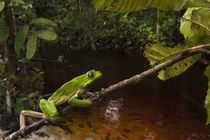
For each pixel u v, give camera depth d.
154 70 1.05
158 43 1.27
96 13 11.48
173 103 5.45
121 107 5.27
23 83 5.37
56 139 3.97
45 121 1.33
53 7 10.97
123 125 4.47
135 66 8.58
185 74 7.43
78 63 8.95
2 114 4.75
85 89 1.71
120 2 0.97
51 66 8.44
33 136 4.02
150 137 4.02
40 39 11.52
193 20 1.21
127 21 11.44
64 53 10.62
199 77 7.15
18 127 4.39
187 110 5.08
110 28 12.12
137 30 11.38
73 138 3.99
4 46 4.52
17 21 6.09
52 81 6.77
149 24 11.66
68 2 11.88
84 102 1.27
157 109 5.13
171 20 10.87
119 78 7.20
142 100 5.63
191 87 6.41
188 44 1.23
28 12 5.57
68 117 4.77
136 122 4.59
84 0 11.52
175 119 4.71
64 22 11.33
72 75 7.44
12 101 4.89
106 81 6.92
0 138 4.01
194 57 1.27
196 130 4.27
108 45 11.63
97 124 4.50
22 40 4.38
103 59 9.60
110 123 4.49
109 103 5.49
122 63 8.98
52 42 11.78
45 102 1.56
